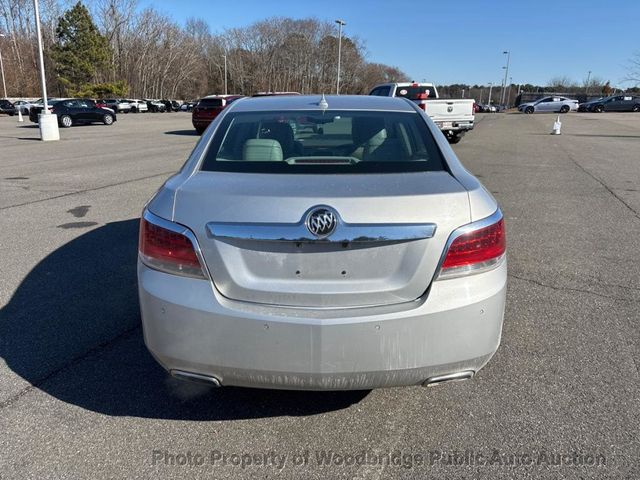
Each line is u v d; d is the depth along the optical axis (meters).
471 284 2.32
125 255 5.33
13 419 2.72
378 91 18.92
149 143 18.34
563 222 6.80
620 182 9.92
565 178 10.37
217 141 2.90
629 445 2.52
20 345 3.49
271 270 2.28
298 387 2.34
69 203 7.84
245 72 97.19
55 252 5.42
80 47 71.38
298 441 2.58
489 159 13.55
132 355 3.38
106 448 2.52
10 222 6.67
